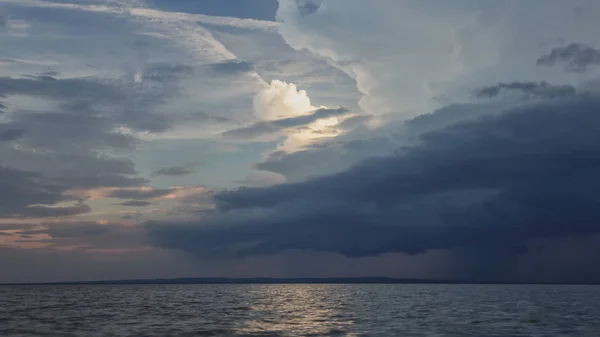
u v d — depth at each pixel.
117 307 99.94
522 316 75.31
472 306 99.75
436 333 54.50
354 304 107.81
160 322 67.62
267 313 82.56
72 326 62.78
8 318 74.56
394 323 65.12
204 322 67.31
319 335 53.16
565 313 81.19
